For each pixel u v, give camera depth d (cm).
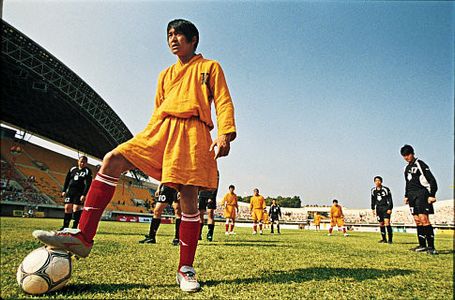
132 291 199
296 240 876
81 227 215
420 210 604
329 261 377
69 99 3875
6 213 3362
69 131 4850
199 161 233
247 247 548
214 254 415
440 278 278
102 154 5666
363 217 5931
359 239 1104
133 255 370
